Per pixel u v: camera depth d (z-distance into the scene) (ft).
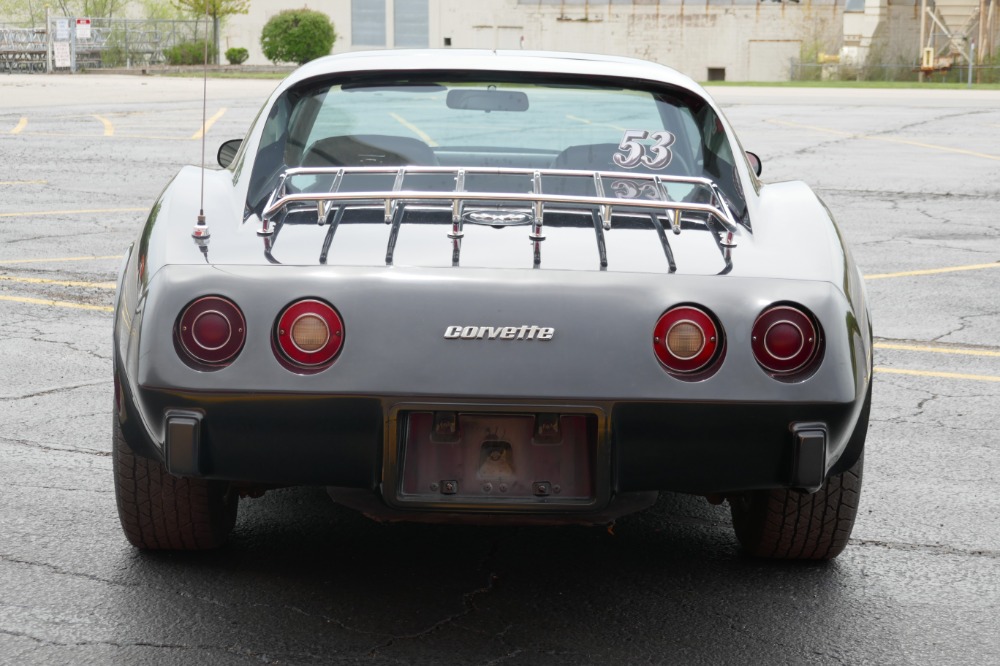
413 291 9.68
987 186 47.06
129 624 10.68
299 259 9.99
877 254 32.30
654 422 9.79
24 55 142.72
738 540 13.01
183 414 9.77
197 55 159.22
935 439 16.97
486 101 13.01
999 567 12.49
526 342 9.65
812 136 67.36
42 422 16.75
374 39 179.42
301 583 11.64
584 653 10.33
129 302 10.42
